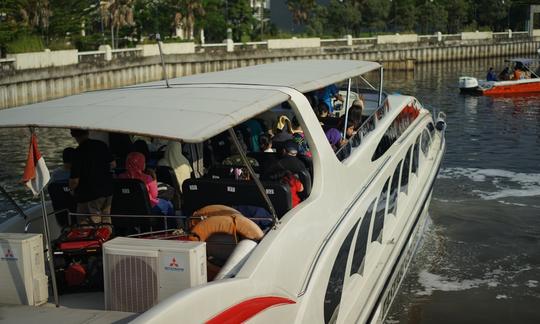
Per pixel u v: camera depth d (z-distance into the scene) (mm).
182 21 56688
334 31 75500
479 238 10602
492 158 17250
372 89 12516
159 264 4328
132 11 51938
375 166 7336
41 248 4711
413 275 9156
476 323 7789
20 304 4602
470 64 62281
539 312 8039
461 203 12602
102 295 5090
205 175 6676
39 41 36750
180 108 4891
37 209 6074
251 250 4750
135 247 4383
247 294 4227
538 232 10844
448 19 82125
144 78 43156
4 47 37469
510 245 10281
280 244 4758
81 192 5535
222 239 5008
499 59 67625
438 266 9469
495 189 13719
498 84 33531
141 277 4379
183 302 3672
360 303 6395
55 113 4930
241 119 4684
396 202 8391
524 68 35344
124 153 7160
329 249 5426
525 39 70500
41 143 20641
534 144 19344
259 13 77750
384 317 7477
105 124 4535
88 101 5336
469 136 21219
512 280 8977
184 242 4461
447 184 14227
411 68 54062
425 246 10250
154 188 6012
